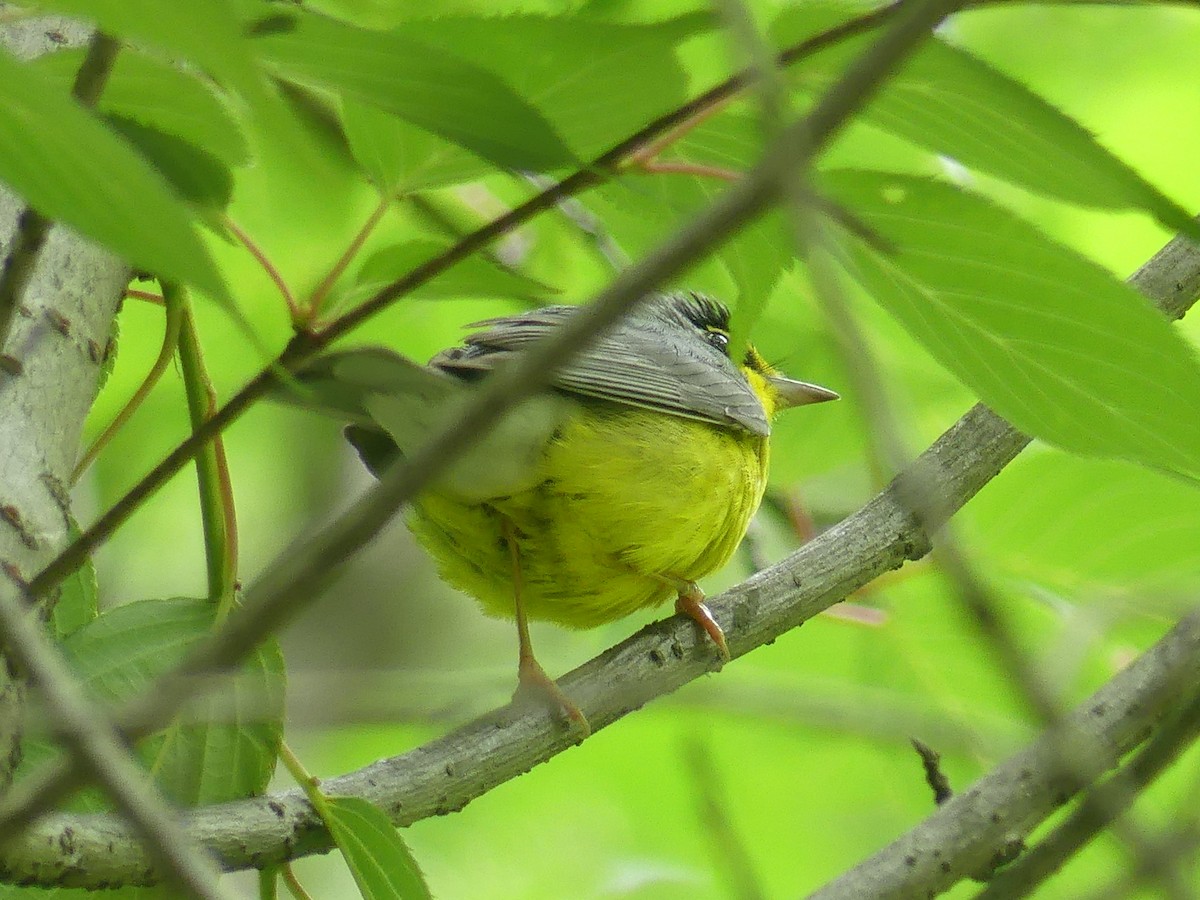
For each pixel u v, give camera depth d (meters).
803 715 11.45
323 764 13.48
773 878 13.55
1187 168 13.51
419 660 14.63
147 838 3.30
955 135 5.50
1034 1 4.41
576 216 9.23
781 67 5.04
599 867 13.65
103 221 3.95
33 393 6.34
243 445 14.40
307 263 12.42
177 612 6.94
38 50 6.78
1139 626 10.85
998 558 10.33
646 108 5.71
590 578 10.05
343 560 3.68
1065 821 7.25
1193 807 7.09
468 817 13.98
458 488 9.45
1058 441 6.52
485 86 4.68
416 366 7.68
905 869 8.02
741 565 12.82
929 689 11.30
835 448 12.12
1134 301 5.78
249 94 3.76
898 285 6.26
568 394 10.04
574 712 8.18
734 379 11.02
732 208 3.36
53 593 6.41
